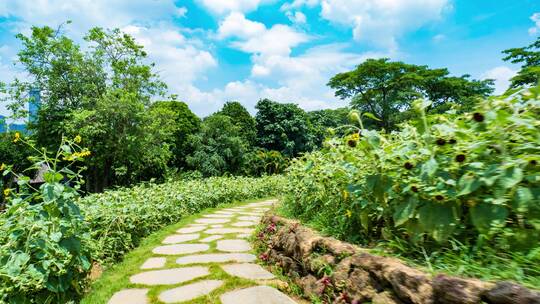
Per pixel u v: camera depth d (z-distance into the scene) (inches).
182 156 877.8
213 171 778.8
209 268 130.1
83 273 113.3
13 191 113.4
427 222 69.2
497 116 62.5
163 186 315.9
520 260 56.8
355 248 89.6
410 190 74.9
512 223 62.5
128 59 711.7
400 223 73.7
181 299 100.7
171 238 188.1
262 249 153.9
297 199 163.5
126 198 221.8
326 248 99.0
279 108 1165.1
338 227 109.5
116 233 159.5
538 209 56.7
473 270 59.9
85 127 567.8
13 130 649.0
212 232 202.7
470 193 65.6
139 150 639.1
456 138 69.1
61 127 606.2
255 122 1128.2
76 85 645.3
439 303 57.6
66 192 104.5
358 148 89.4
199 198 316.2
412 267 69.7
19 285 91.5
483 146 64.1
